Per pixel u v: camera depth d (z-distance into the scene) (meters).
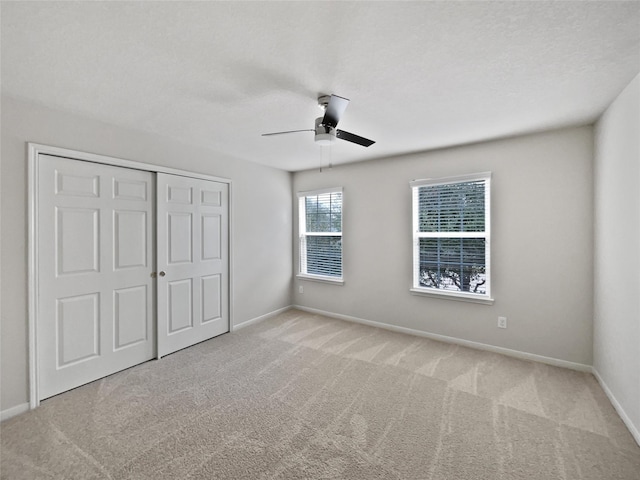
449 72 1.83
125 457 1.76
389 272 3.98
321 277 4.60
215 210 3.72
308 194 4.72
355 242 4.27
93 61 1.71
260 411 2.21
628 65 1.74
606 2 1.25
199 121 2.66
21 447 1.84
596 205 2.64
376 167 4.05
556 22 1.38
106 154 2.69
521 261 3.08
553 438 1.91
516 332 3.13
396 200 3.89
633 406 1.94
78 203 2.54
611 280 2.30
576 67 1.77
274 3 1.25
